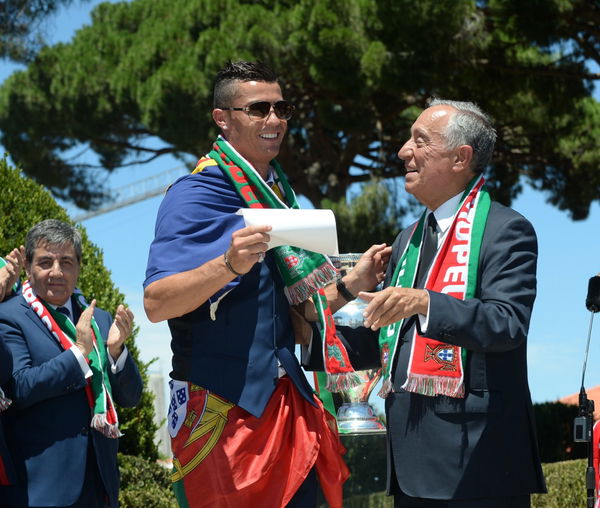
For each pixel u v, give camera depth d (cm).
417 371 351
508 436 351
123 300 721
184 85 1644
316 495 364
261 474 344
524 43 1552
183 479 357
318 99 1784
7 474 425
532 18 1464
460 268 360
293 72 1655
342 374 367
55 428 436
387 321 337
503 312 342
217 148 378
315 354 381
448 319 334
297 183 1989
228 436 347
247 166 368
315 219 330
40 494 426
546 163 2014
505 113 1811
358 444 490
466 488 343
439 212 383
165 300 338
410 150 384
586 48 1611
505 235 360
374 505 485
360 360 410
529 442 361
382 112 1773
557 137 1905
